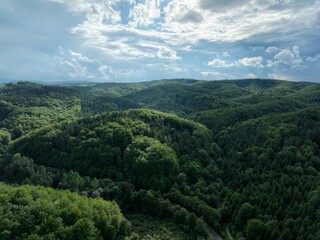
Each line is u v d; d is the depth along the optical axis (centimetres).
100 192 13962
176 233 12006
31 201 10812
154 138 18262
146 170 15375
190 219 12362
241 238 11500
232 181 15662
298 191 12588
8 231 9394
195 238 11756
